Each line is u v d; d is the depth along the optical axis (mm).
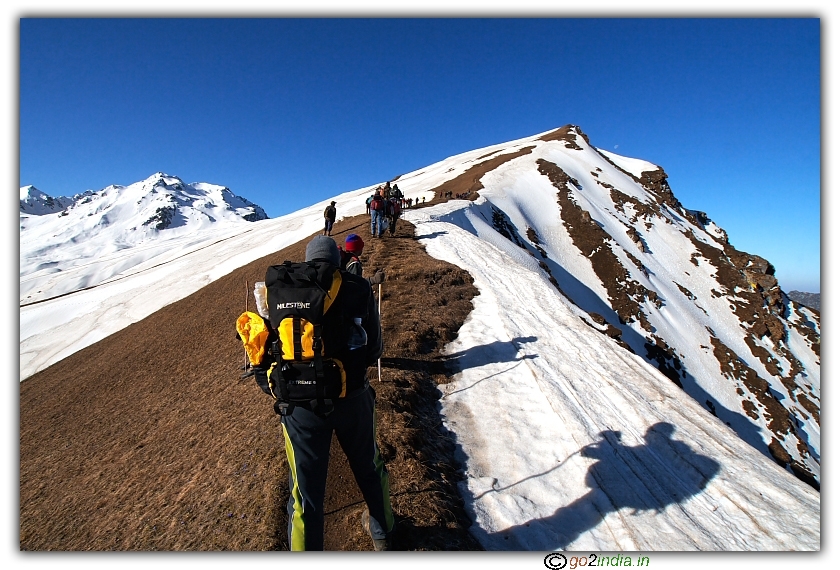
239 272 34688
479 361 8586
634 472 5508
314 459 2965
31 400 20203
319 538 2965
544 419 6637
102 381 19297
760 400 38812
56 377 25031
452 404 7094
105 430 12664
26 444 14047
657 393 7480
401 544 3865
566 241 52594
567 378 7871
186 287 45656
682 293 51906
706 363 41906
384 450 5184
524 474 5465
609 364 8516
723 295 53156
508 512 4789
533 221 53156
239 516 4766
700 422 6691
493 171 64750
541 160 68875
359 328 2941
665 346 41406
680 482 5395
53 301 56625
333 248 3111
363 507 4371
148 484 7547
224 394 10500
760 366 44812
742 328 49438
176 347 20391
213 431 8367
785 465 32156
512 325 10289
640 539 4461
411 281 13234
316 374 2785
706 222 80562
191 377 14812
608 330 14820
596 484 5273
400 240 20172
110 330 39812
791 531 4570
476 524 4574
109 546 5789
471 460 5730
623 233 57312
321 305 2803
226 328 19828
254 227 81312
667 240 60156
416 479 4773
